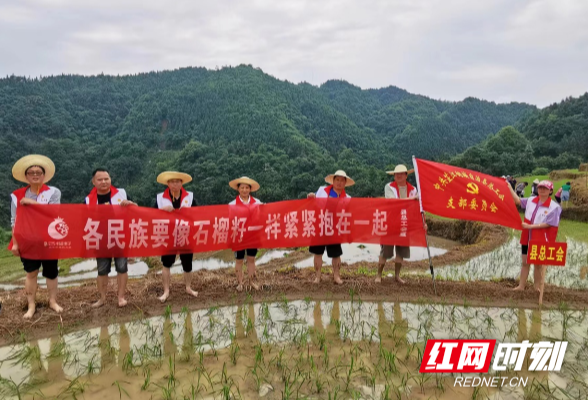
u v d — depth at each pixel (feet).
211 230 20.58
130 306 19.20
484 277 27.09
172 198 20.15
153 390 12.37
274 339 16.05
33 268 17.71
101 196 18.92
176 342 15.80
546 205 20.31
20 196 17.69
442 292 21.49
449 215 21.33
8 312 18.29
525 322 17.75
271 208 21.68
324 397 11.90
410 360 14.24
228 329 17.01
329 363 13.99
